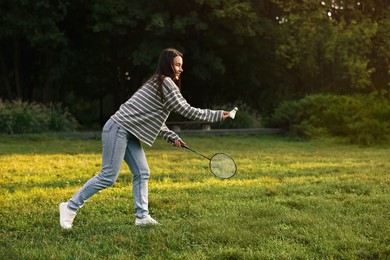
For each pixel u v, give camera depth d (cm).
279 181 879
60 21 2356
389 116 1788
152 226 560
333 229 536
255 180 885
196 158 1257
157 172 991
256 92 2609
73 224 590
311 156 1314
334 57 2288
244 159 1223
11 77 2694
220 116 550
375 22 1994
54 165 1116
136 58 2159
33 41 2094
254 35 2241
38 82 2758
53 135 1823
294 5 2183
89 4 2227
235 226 550
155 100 553
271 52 2406
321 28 2162
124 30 2178
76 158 1262
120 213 640
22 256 454
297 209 652
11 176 959
